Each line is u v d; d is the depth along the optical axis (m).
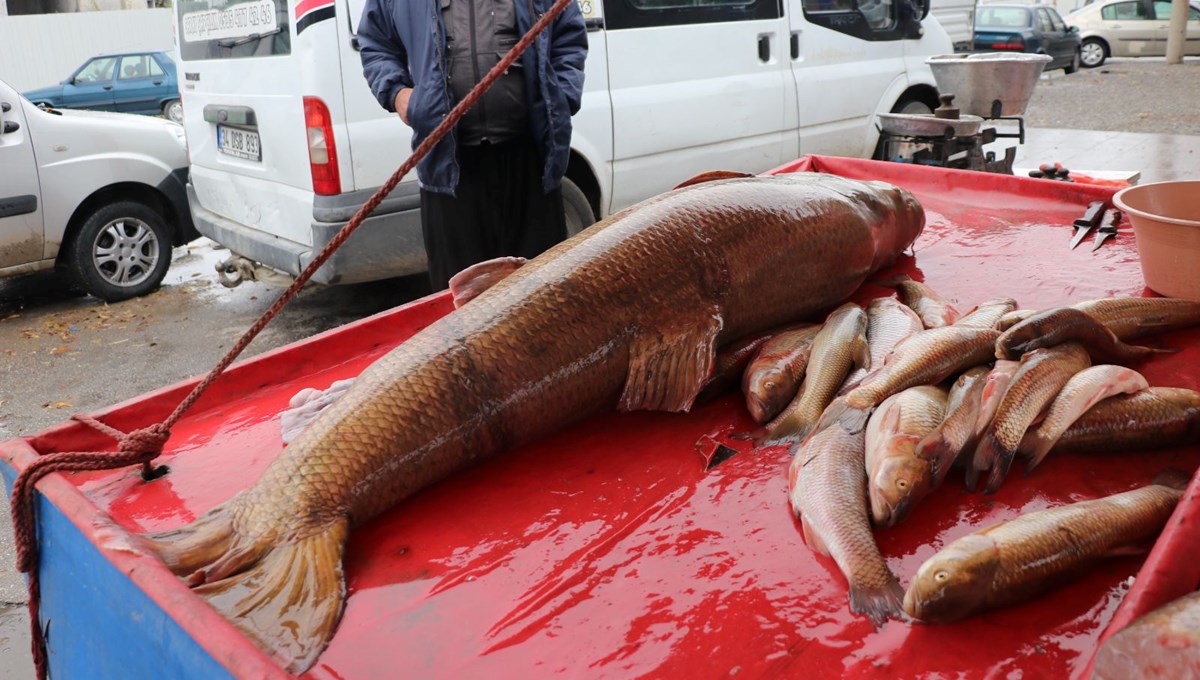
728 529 1.96
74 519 1.92
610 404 2.48
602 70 5.99
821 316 2.91
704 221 2.55
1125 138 12.02
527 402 2.27
